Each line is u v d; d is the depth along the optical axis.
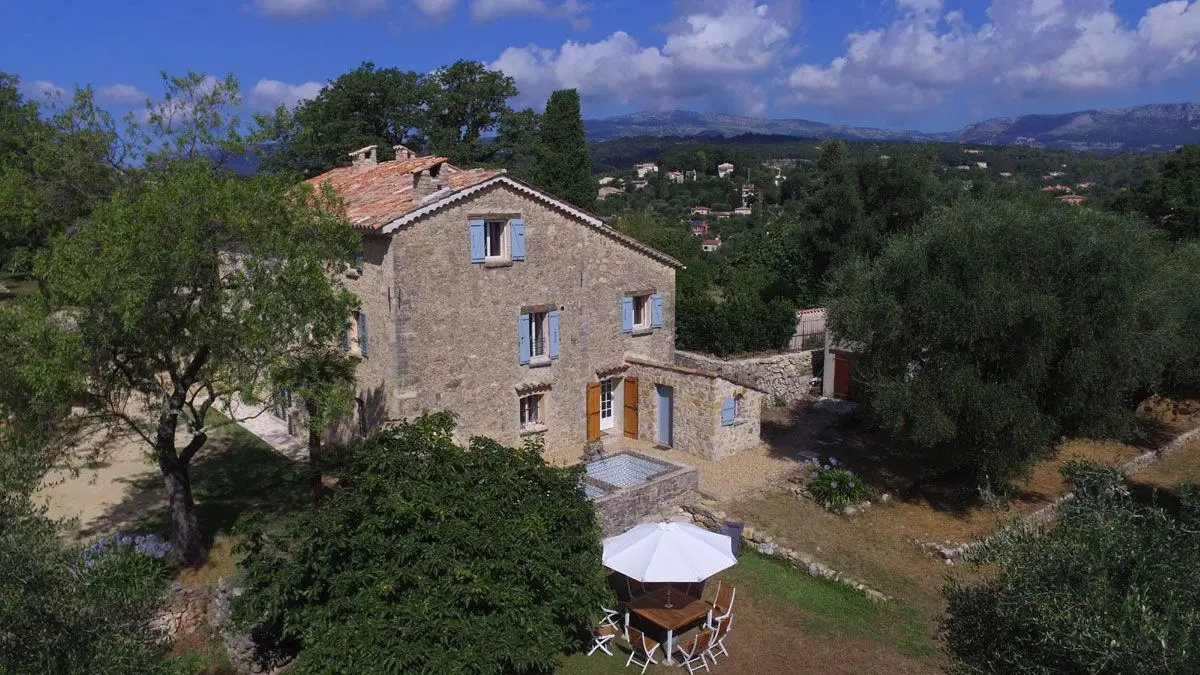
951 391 17.55
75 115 16.19
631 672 12.95
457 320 20.69
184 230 13.05
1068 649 7.19
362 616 10.92
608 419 25.67
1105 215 20.16
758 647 13.70
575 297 23.38
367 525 11.52
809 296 37.12
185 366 17.09
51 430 14.30
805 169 114.00
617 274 24.50
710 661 13.23
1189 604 7.17
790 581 15.98
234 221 13.48
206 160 15.20
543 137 47.22
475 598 11.27
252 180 14.89
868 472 21.89
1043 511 19.27
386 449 12.30
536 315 22.89
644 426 24.92
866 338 19.42
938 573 16.30
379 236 19.53
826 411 28.09
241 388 13.84
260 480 21.14
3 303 13.85
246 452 23.34
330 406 15.16
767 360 28.64
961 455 19.59
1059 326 17.39
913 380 18.47
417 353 20.03
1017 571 8.07
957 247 18.03
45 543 8.12
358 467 12.43
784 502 19.83
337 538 11.41
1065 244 17.69
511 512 12.59
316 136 42.22
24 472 9.62
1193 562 7.61
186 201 13.46
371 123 45.19
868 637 13.98
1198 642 6.54
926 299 17.91
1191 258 22.47
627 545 13.68
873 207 35.81
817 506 19.55
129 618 8.65
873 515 19.17
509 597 11.43
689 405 23.36
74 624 7.64
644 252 25.05
